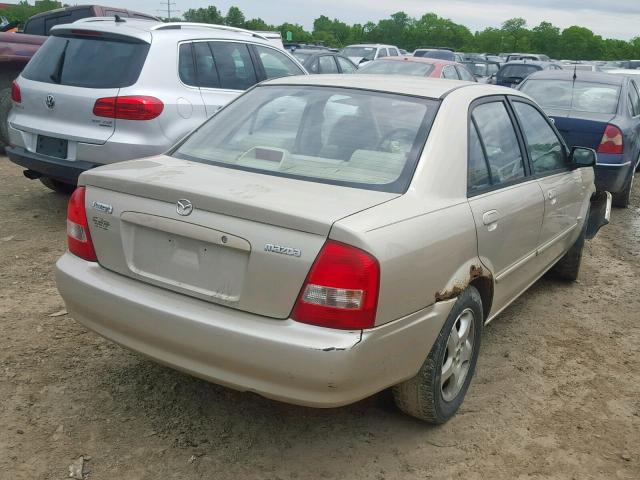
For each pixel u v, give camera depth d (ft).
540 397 12.37
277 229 8.66
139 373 12.16
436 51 84.99
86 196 10.42
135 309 9.48
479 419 11.46
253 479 9.60
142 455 9.95
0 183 25.27
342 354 8.37
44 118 19.58
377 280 8.51
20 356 12.46
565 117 26.71
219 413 11.12
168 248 9.50
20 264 17.03
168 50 19.76
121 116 18.45
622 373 13.56
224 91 21.47
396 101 11.62
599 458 10.60
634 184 35.50
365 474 9.86
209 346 8.87
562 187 15.34
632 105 29.30
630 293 18.48
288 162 10.64
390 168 10.25
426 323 9.59
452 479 9.87
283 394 8.70
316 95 12.12
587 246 23.15
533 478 10.01
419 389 10.22
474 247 10.73
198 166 10.77
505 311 16.55
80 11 37.14
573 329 15.71
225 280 9.00
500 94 13.62
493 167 12.17
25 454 9.77
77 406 11.03
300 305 8.54
